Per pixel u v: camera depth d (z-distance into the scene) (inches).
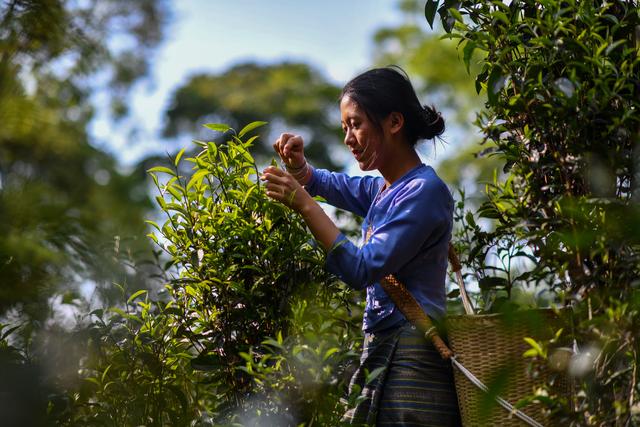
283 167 121.7
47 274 94.0
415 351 99.5
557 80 87.6
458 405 99.3
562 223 89.5
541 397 84.7
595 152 89.2
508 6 96.0
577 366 83.6
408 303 99.4
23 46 104.3
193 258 104.3
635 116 88.2
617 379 86.5
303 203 100.4
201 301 104.3
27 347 108.8
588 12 90.9
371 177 120.6
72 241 95.0
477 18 98.3
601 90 90.6
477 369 93.7
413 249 100.5
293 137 120.3
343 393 97.3
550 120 91.2
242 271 103.1
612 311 81.6
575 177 91.6
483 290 109.8
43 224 91.8
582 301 88.7
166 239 103.8
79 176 161.3
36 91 117.0
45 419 99.3
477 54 481.1
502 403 90.7
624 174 90.3
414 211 101.1
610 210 86.2
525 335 91.5
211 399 117.6
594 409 86.3
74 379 109.3
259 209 102.9
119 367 109.3
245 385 102.8
